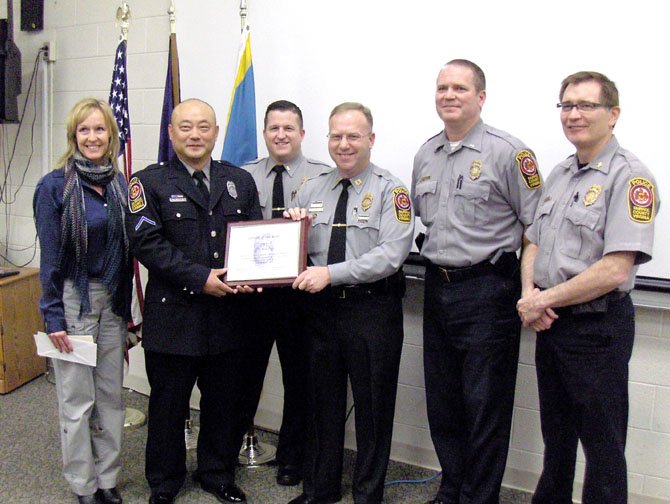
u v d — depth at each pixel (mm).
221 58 3061
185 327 2195
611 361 1829
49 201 2150
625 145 2252
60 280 2178
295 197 2412
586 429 1884
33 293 3574
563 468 2064
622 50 2223
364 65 2691
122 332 2340
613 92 1795
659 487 2352
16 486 2494
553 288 1851
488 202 2080
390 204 2180
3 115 3453
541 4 2330
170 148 3000
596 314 1815
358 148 2152
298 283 2115
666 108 2180
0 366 3396
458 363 2264
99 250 2219
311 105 2834
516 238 2131
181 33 3160
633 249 1706
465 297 2105
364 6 2664
